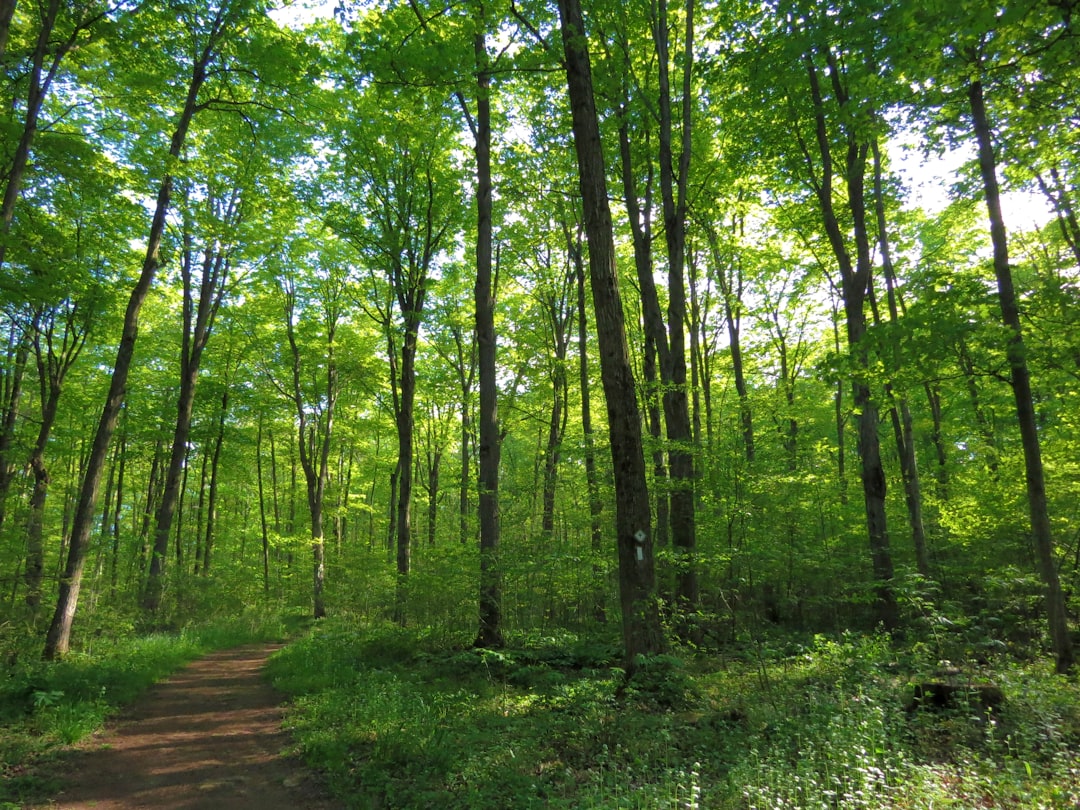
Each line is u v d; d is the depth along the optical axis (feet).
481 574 37.04
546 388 73.51
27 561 42.68
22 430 63.31
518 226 64.64
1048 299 27.40
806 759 15.53
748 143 47.80
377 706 24.36
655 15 39.01
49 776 19.24
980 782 14.52
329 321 78.43
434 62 30.30
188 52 43.57
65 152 36.01
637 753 17.47
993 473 47.52
